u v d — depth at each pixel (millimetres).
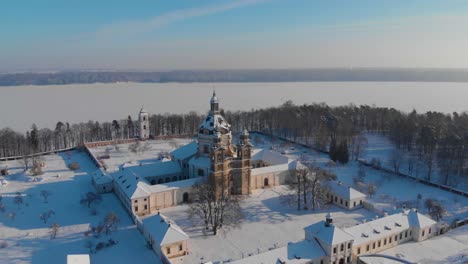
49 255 99125
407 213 108875
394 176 166125
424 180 158500
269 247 103375
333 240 89375
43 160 193375
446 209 129875
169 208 131750
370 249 97625
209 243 105812
